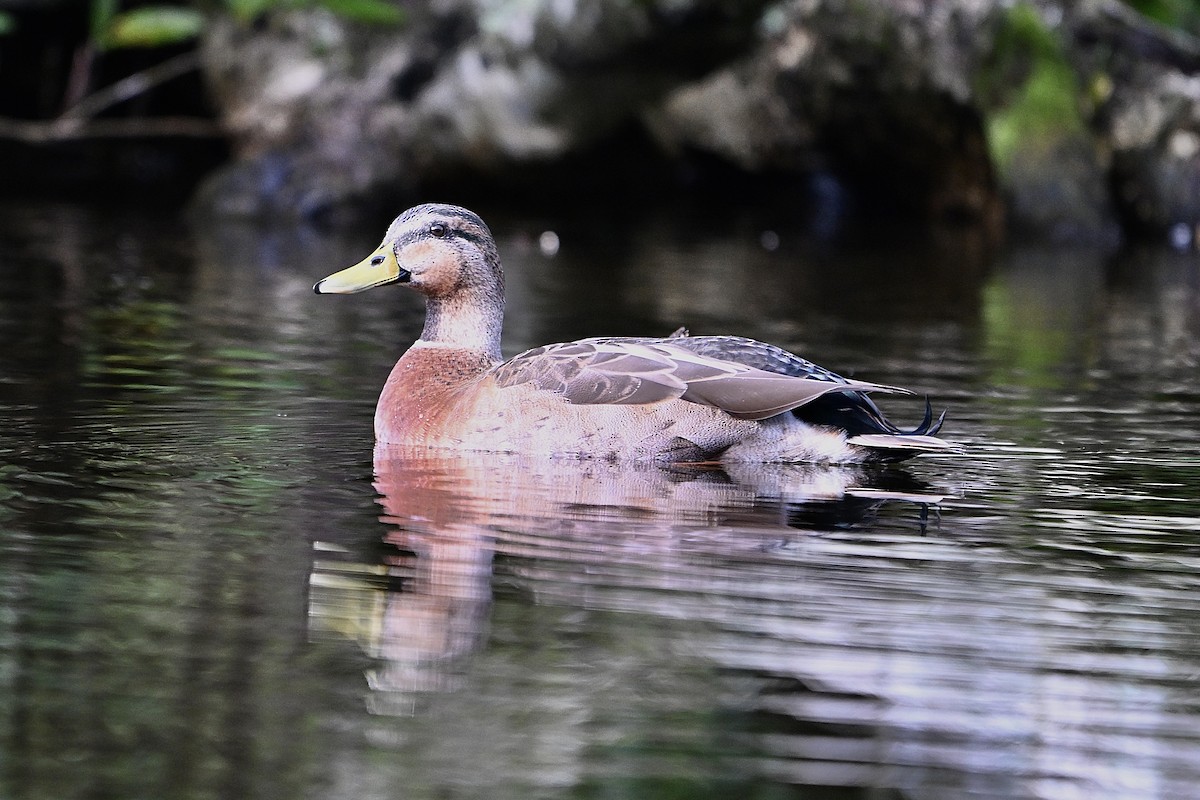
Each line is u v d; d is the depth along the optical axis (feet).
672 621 26.58
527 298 66.64
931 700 23.82
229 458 36.99
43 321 56.44
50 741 22.22
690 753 22.03
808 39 94.94
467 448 38.27
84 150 106.32
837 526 32.32
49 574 28.35
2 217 89.40
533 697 23.80
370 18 88.89
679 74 97.71
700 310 64.49
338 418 41.98
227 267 74.08
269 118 98.07
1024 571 29.58
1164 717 23.39
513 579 28.55
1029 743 22.58
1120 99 96.89
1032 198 94.94
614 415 37.37
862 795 21.12
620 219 100.48
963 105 94.22
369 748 22.20
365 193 97.30
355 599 27.43
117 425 40.06
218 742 22.29
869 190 104.47
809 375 38.45
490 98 97.45
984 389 48.57
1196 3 104.22
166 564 29.01
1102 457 39.09
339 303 64.28
